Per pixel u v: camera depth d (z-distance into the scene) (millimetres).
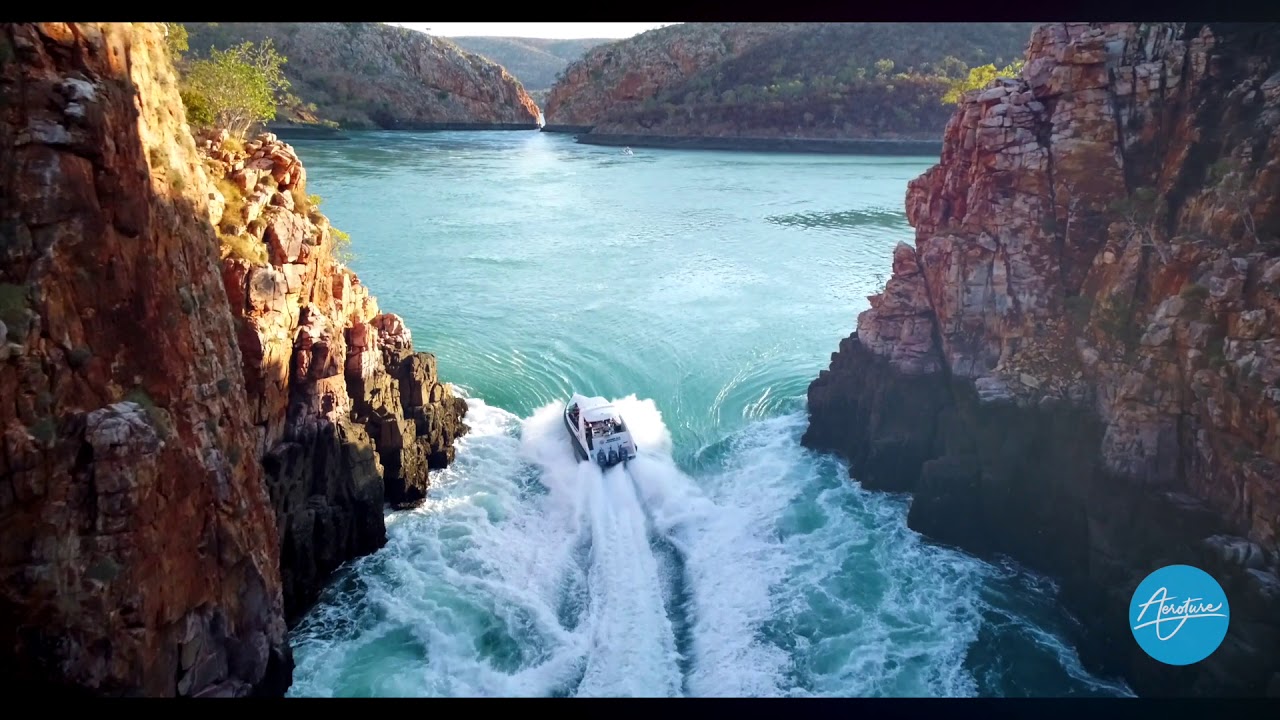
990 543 30094
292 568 25797
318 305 29219
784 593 27844
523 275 57844
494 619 25938
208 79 35562
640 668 24266
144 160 18609
